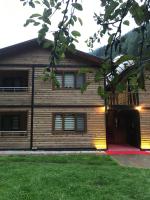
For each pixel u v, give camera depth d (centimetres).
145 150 1741
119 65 176
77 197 750
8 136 1681
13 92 1730
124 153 1634
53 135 1692
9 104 1717
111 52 190
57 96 1725
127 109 1758
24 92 1728
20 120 1855
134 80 168
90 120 1714
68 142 1692
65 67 1739
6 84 1923
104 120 1717
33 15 219
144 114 1777
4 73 1873
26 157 1383
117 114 2095
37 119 1703
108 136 2059
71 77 1739
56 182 886
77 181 902
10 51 1733
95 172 1021
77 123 1712
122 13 185
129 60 169
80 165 1173
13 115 1858
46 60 1758
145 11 180
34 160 1313
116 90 178
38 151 1666
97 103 1723
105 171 1049
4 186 845
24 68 1747
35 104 1716
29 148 1675
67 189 816
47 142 1686
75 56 1742
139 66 165
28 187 831
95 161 1297
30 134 1688
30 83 1734
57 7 222
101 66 184
